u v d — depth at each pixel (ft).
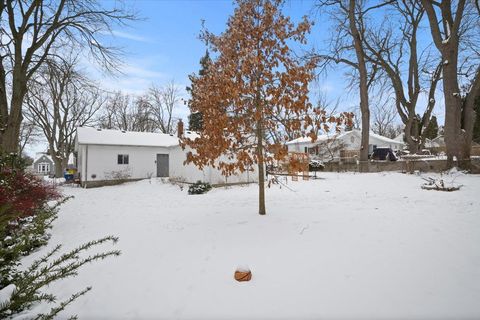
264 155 20.12
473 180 40.98
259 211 21.95
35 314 10.40
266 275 11.96
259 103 18.31
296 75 17.03
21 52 47.44
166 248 16.16
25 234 12.00
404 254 12.98
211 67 19.52
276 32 18.43
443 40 57.41
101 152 70.90
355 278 11.07
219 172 54.39
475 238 14.70
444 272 11.10
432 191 32.53
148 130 156.15
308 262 12.82
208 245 15.89
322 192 35.88
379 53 79.82
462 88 85.66
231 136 19.25
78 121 119.44
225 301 10.34
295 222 18.97
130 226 22.61
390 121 178.29
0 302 8.57
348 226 17.67
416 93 81.05
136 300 11.19
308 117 16.92
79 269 14.78
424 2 57.57
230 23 20.12
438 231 16.10
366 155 71.10
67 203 39.91
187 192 47.85
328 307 9.35
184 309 10.16
